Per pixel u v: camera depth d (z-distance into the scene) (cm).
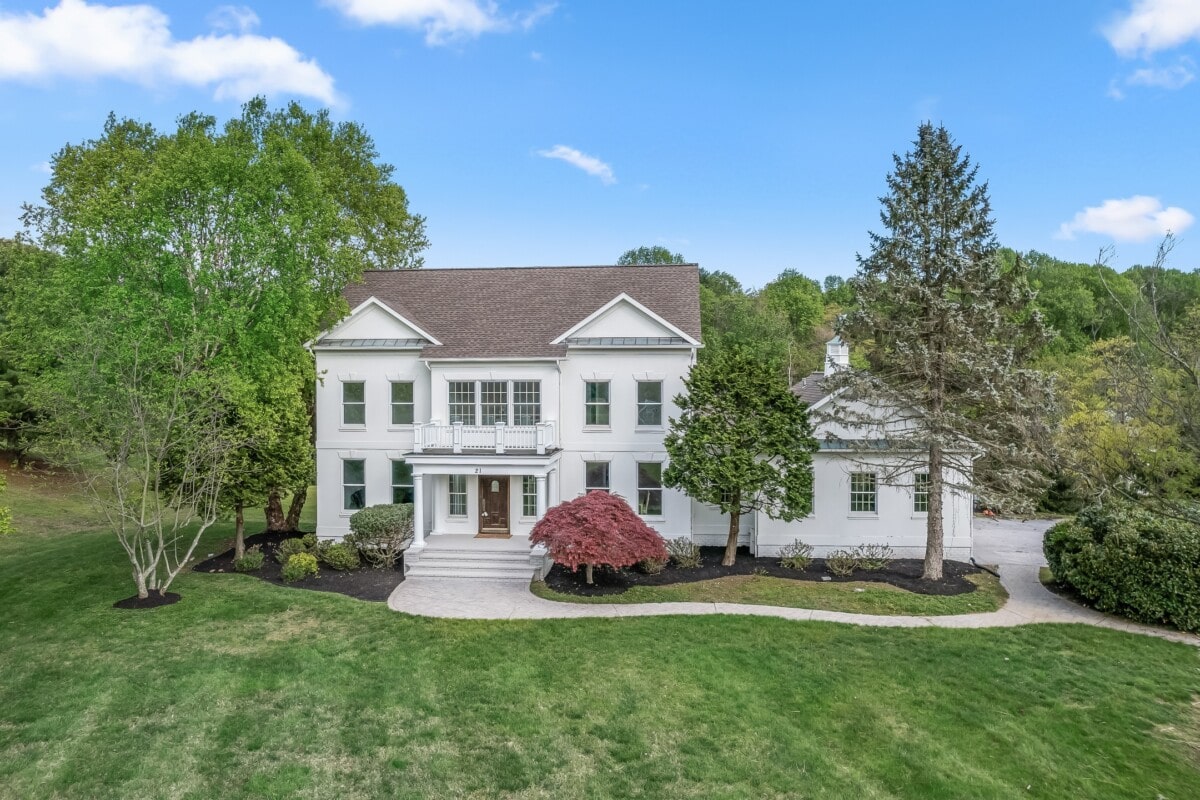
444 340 2406
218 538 2561
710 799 948
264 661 1395
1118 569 1644
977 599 1783
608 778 996
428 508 2394
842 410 1991
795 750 1067
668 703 1215
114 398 1703
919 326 1858
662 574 2023
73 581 1952
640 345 2311
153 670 1348
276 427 2141
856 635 1533
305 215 2159
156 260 1920
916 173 1847
